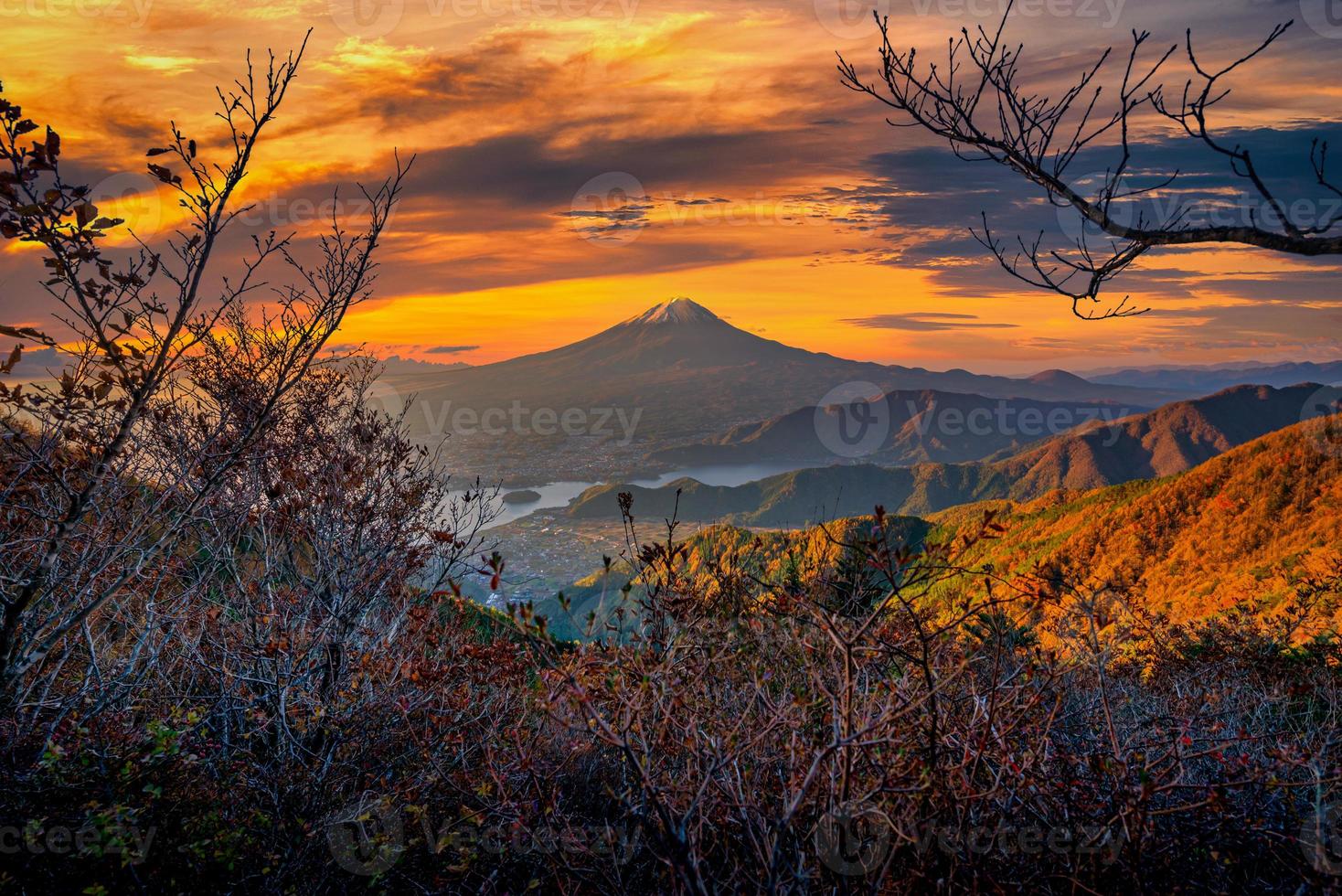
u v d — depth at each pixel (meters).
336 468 5.78
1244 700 4.56
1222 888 2.76
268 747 4.88
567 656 2.94
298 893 3.74
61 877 3.35
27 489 3.86
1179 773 3.02
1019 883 2.63
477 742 4.60
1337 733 3.51
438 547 5.91
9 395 3.34
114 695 4.41
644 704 3.07
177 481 4.03
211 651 5.38
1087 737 3.57
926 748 2.98
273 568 5.92
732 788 2.87
